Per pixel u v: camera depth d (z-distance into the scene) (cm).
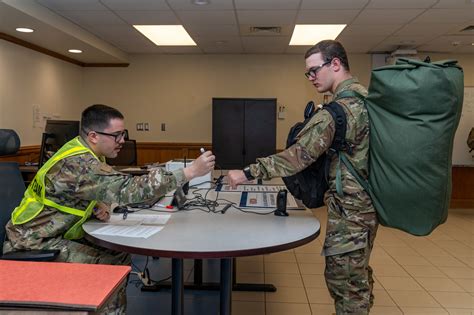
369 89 161
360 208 165
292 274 328
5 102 462
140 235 150
